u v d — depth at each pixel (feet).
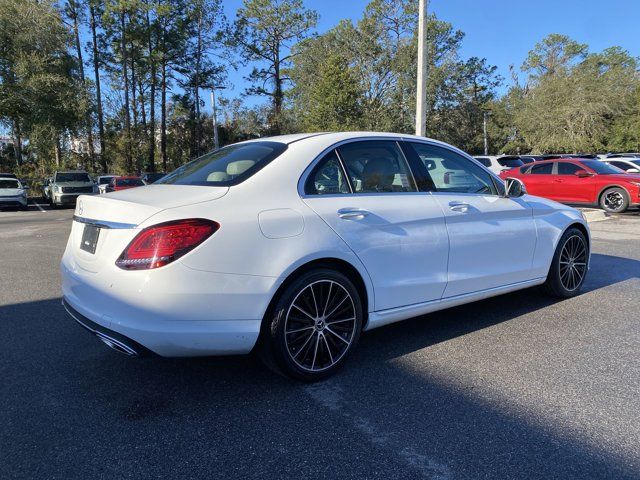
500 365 11.69
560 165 47.70
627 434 8.71
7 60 94.89
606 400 9.95
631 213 44.57
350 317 11.19
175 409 9.75
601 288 18.76
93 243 10.06
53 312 16.38
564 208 16.75
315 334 10.69
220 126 168.96
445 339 13.46
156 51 135.54
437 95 137.69
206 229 9.20
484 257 13.75
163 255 8.90
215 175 11.10
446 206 12.87
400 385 10.71
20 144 135.85
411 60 127.75
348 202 11.19
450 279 12.90
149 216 9.16
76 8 131.03
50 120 99.30
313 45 144.66
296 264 10.00
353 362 11.96
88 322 9.73
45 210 71.82
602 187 44.01
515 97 176.24
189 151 162.61
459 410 9.61
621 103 137.49
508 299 17.35
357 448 8.36
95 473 7.73
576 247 17.16
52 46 99.71
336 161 11.52
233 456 8.16
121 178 73.10
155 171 141.69
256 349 10.59
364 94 135.44
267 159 10.94
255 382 10.94
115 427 9.09
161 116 148.05
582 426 8.98
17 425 9.17
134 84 141.28
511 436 8.68
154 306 8.88
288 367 10.33
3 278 21.81
